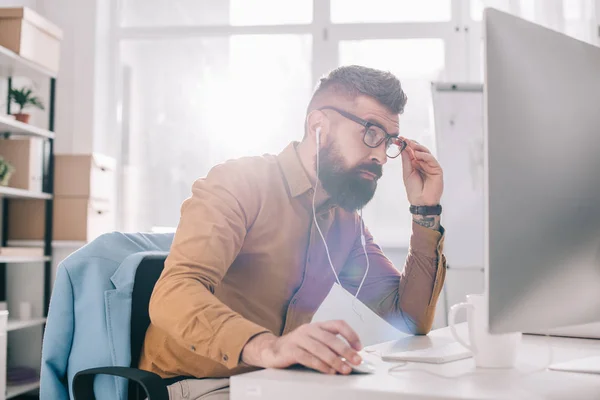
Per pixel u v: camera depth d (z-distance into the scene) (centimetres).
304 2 416
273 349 89
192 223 131
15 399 352
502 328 81
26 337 359
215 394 133
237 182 146
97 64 415
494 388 78
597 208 94
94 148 410
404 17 412
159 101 426
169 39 427
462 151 366
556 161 88
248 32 417
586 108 93
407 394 73
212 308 105
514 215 83
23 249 346
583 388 81
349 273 168
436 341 129
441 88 371
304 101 413
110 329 130
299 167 159
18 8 322
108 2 427
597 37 384
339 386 76
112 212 391
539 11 391
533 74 86
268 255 153
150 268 142
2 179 325
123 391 127
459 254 359
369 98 163
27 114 355
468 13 406
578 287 91
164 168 423
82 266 134
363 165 163
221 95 420
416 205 150
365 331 370
